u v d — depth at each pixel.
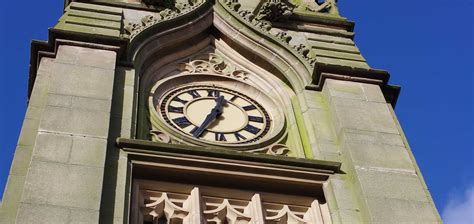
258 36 23.80
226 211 17.31
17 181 16.36
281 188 18.09
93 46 20.92
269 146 20.05
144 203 17.02
